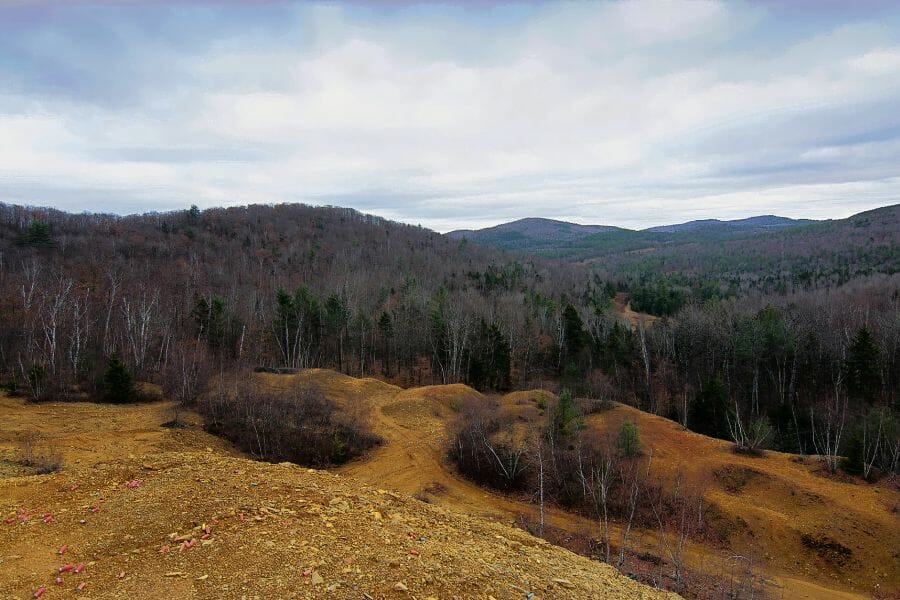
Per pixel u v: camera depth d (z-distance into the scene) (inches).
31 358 1590.8
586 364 2204.7
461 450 1216.8
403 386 2316.7
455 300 2942.9
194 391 1374.3
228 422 1205.7
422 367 2623.0
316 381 1761.8
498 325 2568.9
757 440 1312.7
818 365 2094.0
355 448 1246.9
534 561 477.1
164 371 1622.8
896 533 965.2
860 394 1833.2
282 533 398.3
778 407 1841.8
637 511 1041.5
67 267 2600.9
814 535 971.3
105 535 382.9
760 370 2204.7
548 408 1419.8
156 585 321.7
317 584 330.3
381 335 2576.3
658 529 997.2
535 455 1171.9
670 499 1067.3
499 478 1145.4
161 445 1009.5
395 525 462.9
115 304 2106.3
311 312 2354.8
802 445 1651.1
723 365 2202.3
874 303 2650.1
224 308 2239.2
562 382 2031.3
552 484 1114.1
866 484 1129.4
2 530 385.7
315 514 446.6
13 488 470.3
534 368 2405.3
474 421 1272.1
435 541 444.5
